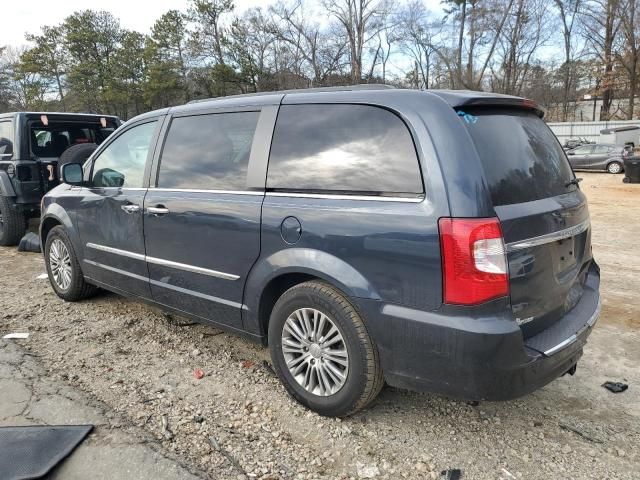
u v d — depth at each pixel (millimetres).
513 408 3205
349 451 2770
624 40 39688
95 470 2568
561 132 35406
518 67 47531
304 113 3105
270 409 3148
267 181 3158
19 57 55344
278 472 2600
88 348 3996
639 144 28719
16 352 3900
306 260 2881
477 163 2484
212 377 3547
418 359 2578
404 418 3072
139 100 48125
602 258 7145
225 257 3332
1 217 7578
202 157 3600
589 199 13859
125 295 4363
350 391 2844
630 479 2574
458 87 46625
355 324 2756
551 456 2748
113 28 51469
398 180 2623
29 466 2557
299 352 3100
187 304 3730
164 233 3730
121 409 3127
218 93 44625
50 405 3148
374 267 2652
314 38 44844
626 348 4070
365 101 2855
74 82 50188
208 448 2770
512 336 2414
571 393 3393
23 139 7359
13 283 5750
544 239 2668
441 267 2443
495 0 44219
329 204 2838
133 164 4137
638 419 3092
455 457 2732
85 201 4496
